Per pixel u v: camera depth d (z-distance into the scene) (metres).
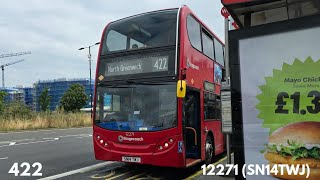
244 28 6.45
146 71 9.71
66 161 12.72
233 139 6.45
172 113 9.22
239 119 6.42
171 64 9.47
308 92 5.97
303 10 6.58
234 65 6.48
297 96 6.03
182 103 9.22
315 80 5.93
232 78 6.49
